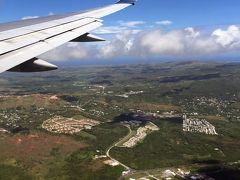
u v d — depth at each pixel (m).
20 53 14.90
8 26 20.38
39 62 14.87
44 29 20.27
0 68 12.68
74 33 20.69
